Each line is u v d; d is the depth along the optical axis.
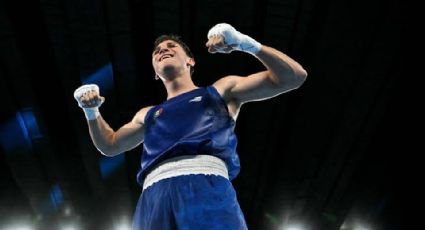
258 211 19.44
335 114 15.73
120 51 13.65
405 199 17.42
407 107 15.30
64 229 19.77
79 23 12.73
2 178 17.08
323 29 13.33
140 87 14.92
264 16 13.12
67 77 14.07
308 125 16.14
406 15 12.80
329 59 14.10
